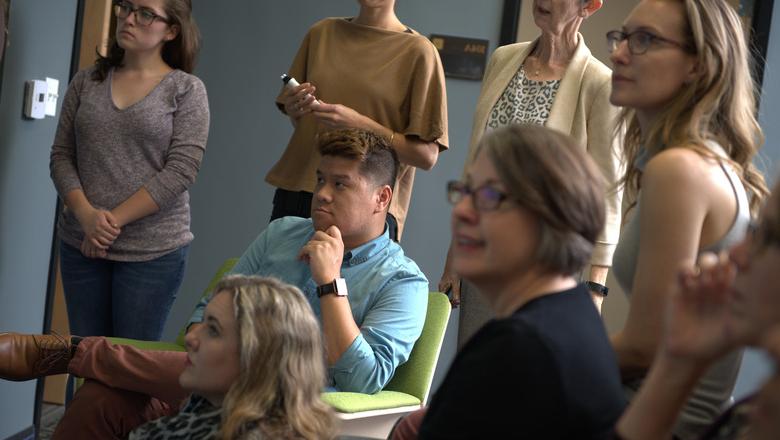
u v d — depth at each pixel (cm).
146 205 402
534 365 170
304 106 410
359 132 345
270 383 247
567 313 180
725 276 138
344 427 307
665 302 212
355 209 338
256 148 641
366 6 430
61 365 313
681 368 154
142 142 406
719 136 235
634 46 236
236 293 252
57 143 417
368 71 427
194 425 259
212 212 645
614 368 183
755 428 129
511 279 185
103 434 306
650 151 236
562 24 395
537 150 180
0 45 385
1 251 421
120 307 413
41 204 461
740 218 218
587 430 173
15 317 444
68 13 466
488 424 172
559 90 394
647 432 158
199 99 418
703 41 229
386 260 342
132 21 404
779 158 593
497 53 425
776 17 595
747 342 133
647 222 217
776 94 595
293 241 355
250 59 639
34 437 479
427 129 425
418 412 265
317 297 340
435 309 348
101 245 398
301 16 636
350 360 315
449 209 630
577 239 180
